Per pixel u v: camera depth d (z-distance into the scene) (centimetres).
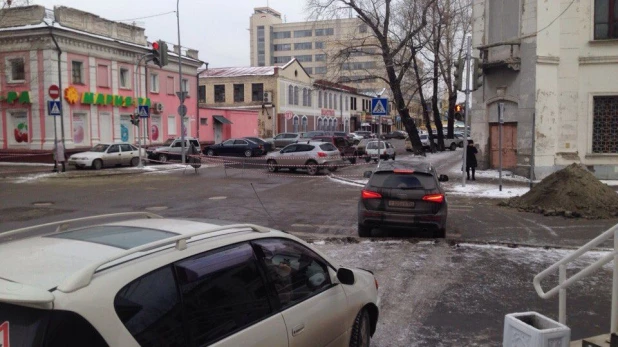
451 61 3791
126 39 3612
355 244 970
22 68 3136
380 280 745
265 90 5825
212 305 312
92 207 1448
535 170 2084
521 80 2136
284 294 373
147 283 280
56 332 232
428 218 978
